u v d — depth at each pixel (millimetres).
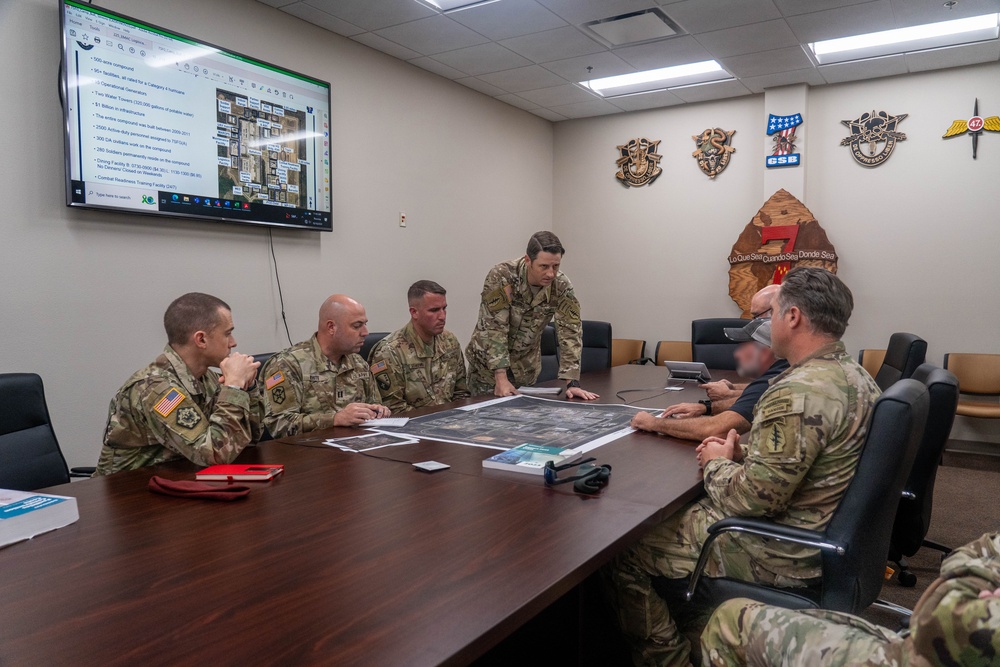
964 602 737
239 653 789
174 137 3342
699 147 5770
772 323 1604
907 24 4105
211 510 1341
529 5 3859
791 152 5266
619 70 4953
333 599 933
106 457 1816
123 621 871
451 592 955
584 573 1067
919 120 4953
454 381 3107
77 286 3092
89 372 3148
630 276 6164
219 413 1722
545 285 2961
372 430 2121
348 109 4375
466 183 5410
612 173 6207
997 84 4703
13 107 2857
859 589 1372
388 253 4719
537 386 3211
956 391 2131
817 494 1441
